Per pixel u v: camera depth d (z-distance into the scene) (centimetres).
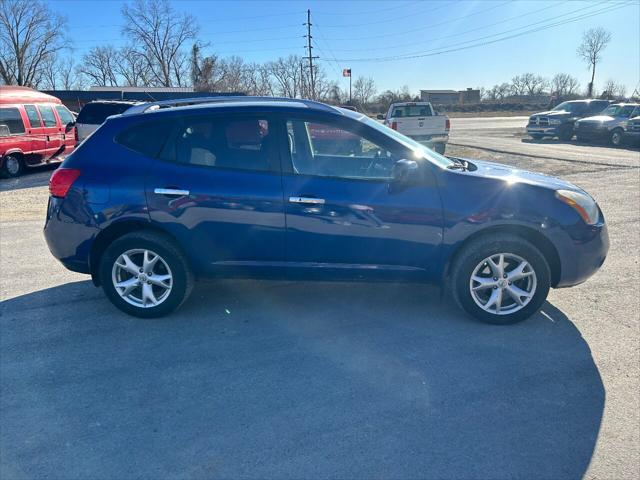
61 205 434
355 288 510
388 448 280
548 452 275
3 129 1402
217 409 317
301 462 270
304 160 424
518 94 9325
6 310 470
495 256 411
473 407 315
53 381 350
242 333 419
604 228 423
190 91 3853
